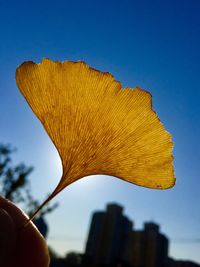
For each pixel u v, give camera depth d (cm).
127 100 7
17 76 7
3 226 9
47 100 8
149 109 8
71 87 7
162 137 8
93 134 8
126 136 8
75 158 8
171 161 8
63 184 8
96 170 8
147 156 8
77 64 7
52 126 8
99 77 7
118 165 8
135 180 8
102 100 7
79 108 8
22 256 10
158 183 8
